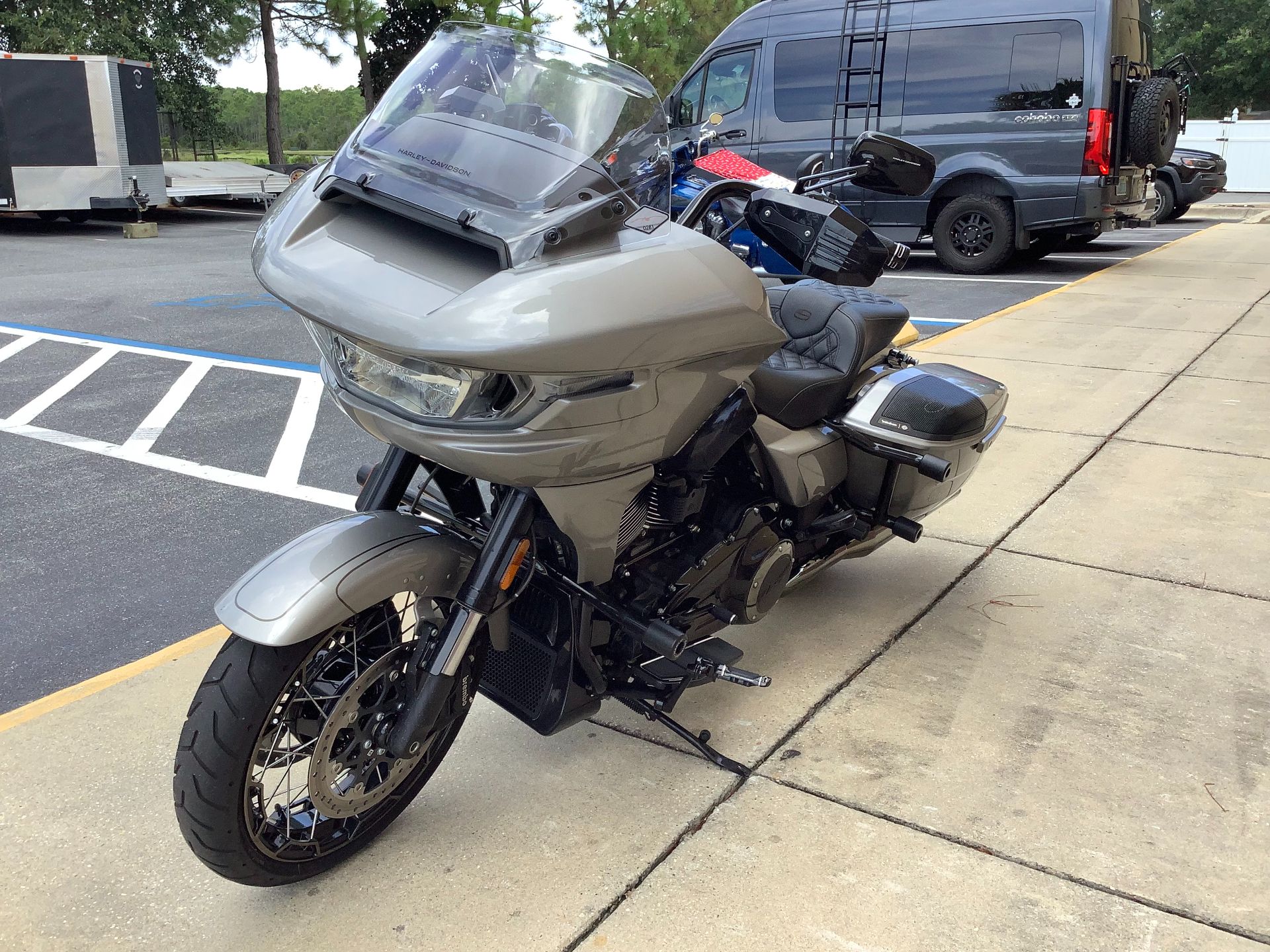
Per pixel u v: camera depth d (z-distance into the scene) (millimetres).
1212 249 14086
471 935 2244
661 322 2148
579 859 2480
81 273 12516
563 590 2549
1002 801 2689
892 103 12086
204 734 2131
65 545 4301
